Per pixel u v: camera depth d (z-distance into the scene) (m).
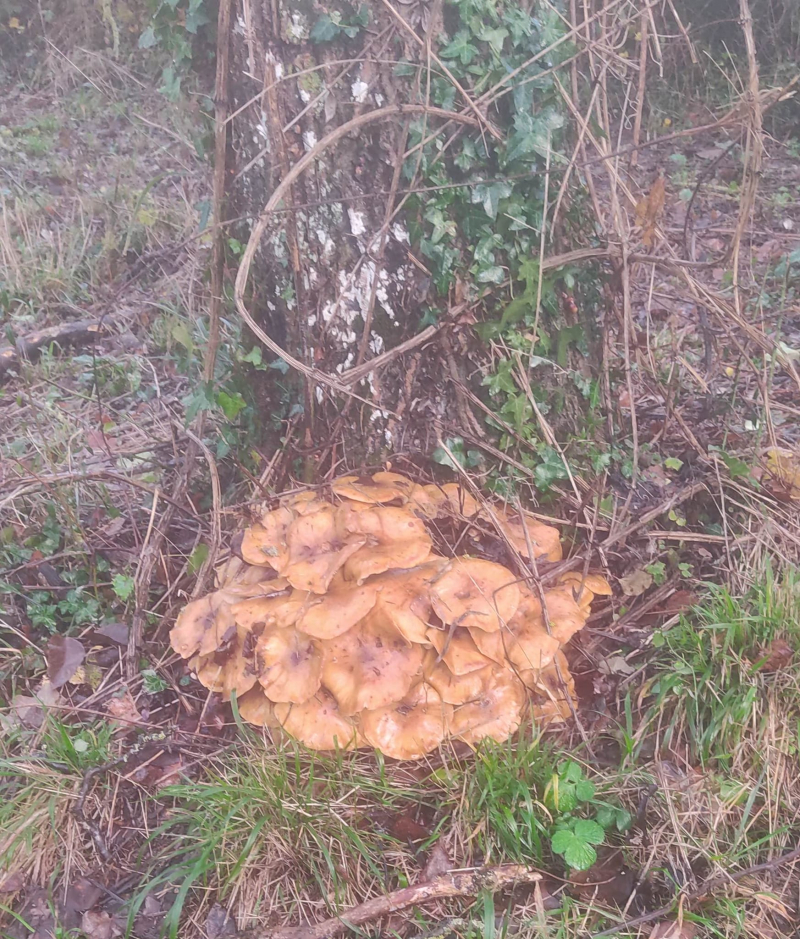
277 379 1.01
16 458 1.23
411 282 0.93
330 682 0.80
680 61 2.63
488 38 0.86
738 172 2.28
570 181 0.97
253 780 0.80
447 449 0.92
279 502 0.95
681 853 0.76
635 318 1.50
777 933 0.71
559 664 0.86
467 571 0.84
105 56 3.07
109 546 1.08
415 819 0.80
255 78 0.88
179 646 0.87
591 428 1.04
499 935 0.71
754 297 1.55
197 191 2.17
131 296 1.80
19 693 0.94
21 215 2.01
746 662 0.86
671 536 1.00
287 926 0.74
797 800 0.79
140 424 1.37
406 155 0.85
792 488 1.04
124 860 0.79
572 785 0.78
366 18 0.85
